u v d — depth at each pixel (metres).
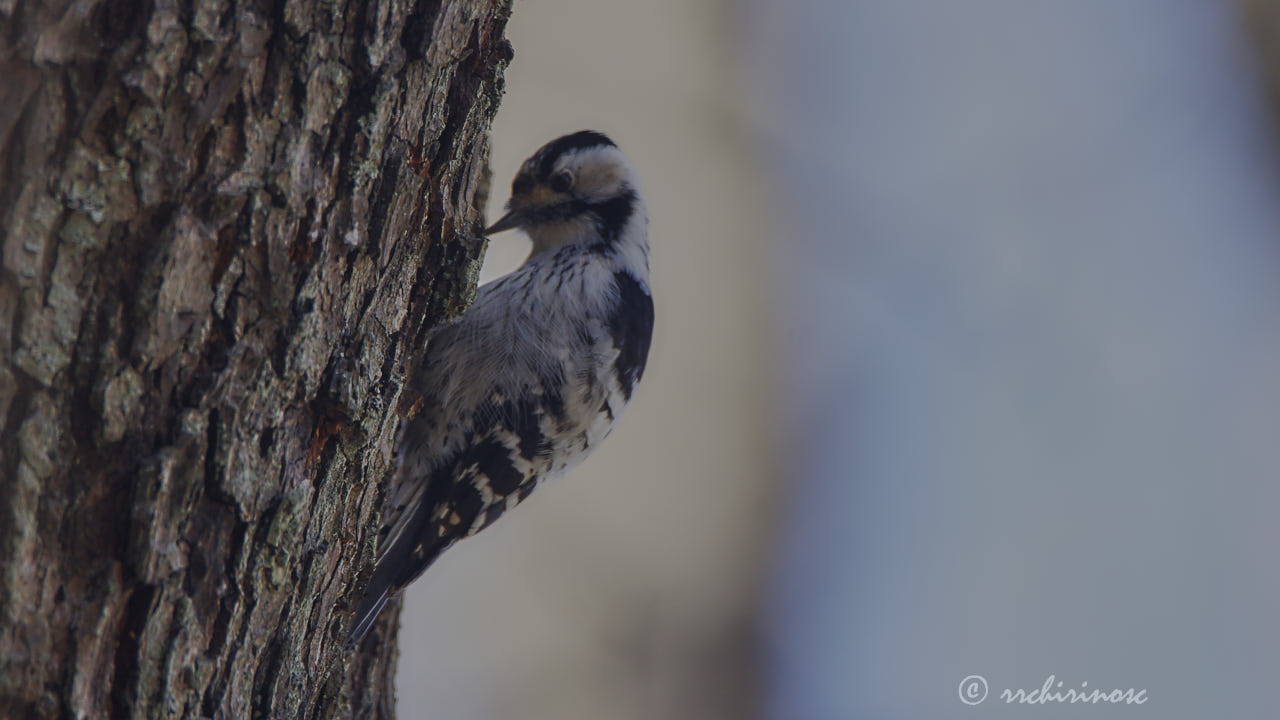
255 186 4.02
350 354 4.11
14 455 3.61
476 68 4.12
